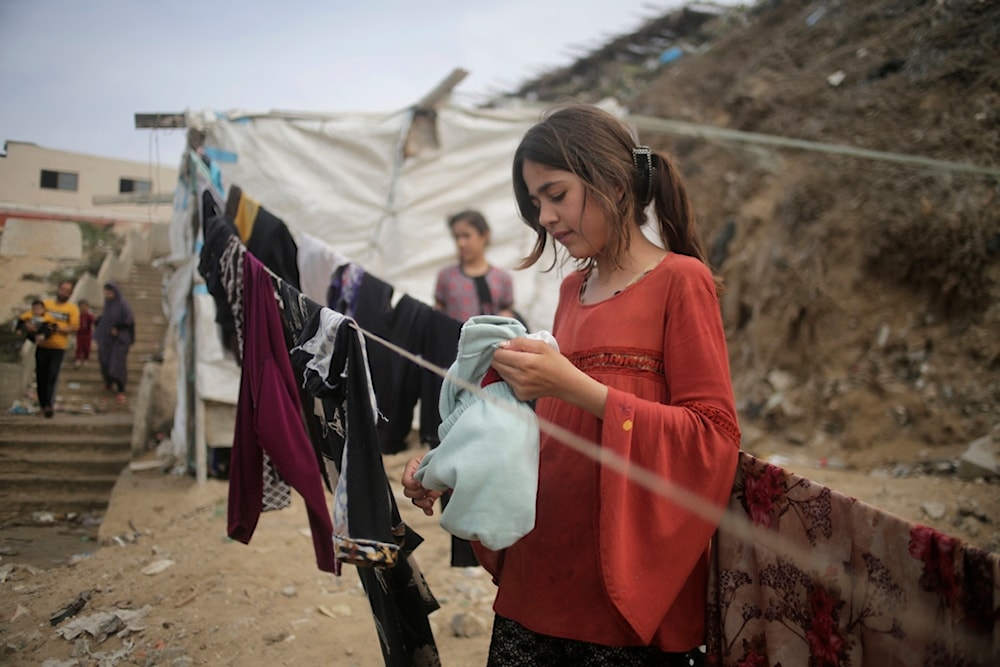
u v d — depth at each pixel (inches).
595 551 63.6
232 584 137.4
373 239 265.9
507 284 193.0
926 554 52.5
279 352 86.7
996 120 262.2
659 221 73.3
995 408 217.9
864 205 281.9
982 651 48.5
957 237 244.5
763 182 354.6
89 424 248.5
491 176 277.9
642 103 476.7
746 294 327.9
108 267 292.0
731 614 66.2
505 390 63.3
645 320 65.8
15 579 138.9
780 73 394.9
